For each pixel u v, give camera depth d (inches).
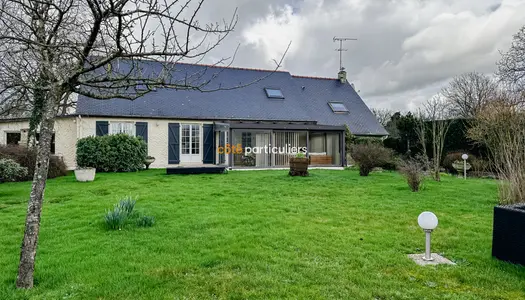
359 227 230.8
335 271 153.1
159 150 730.8
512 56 672.4
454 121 753.0
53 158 541.0
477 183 481.4
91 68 133.3
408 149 818.2
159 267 156.7
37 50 132.3
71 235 206.1
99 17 121.2
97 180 480.7
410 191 393.7
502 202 281.9
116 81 144.5
